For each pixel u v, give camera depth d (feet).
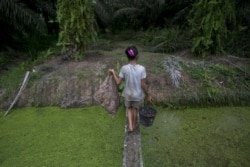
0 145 10.90
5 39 21.65
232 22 19.44
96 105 13.87
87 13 15.69
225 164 9.73
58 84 14.40
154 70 15.16
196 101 13.80
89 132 11.71
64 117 12.89
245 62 16.42
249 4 20.06
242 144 10.87
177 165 9.68
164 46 20.24
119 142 11.05
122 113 13.25
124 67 10.93
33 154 10.32
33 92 14.19
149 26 29.17
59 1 15.34
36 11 22.95
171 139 11.21
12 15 19.51
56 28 25.76
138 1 29.91
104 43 21.43
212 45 17.21
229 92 14.02
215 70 15.26
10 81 15.19
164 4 28.02
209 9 16.35
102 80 14.53
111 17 28.50
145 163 9.80
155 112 12.00
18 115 13.17
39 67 16.22
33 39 22.07
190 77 14.82
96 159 10.02
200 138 11.28
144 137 11.36
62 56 16.83
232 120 12.61
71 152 10.41
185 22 23.68
